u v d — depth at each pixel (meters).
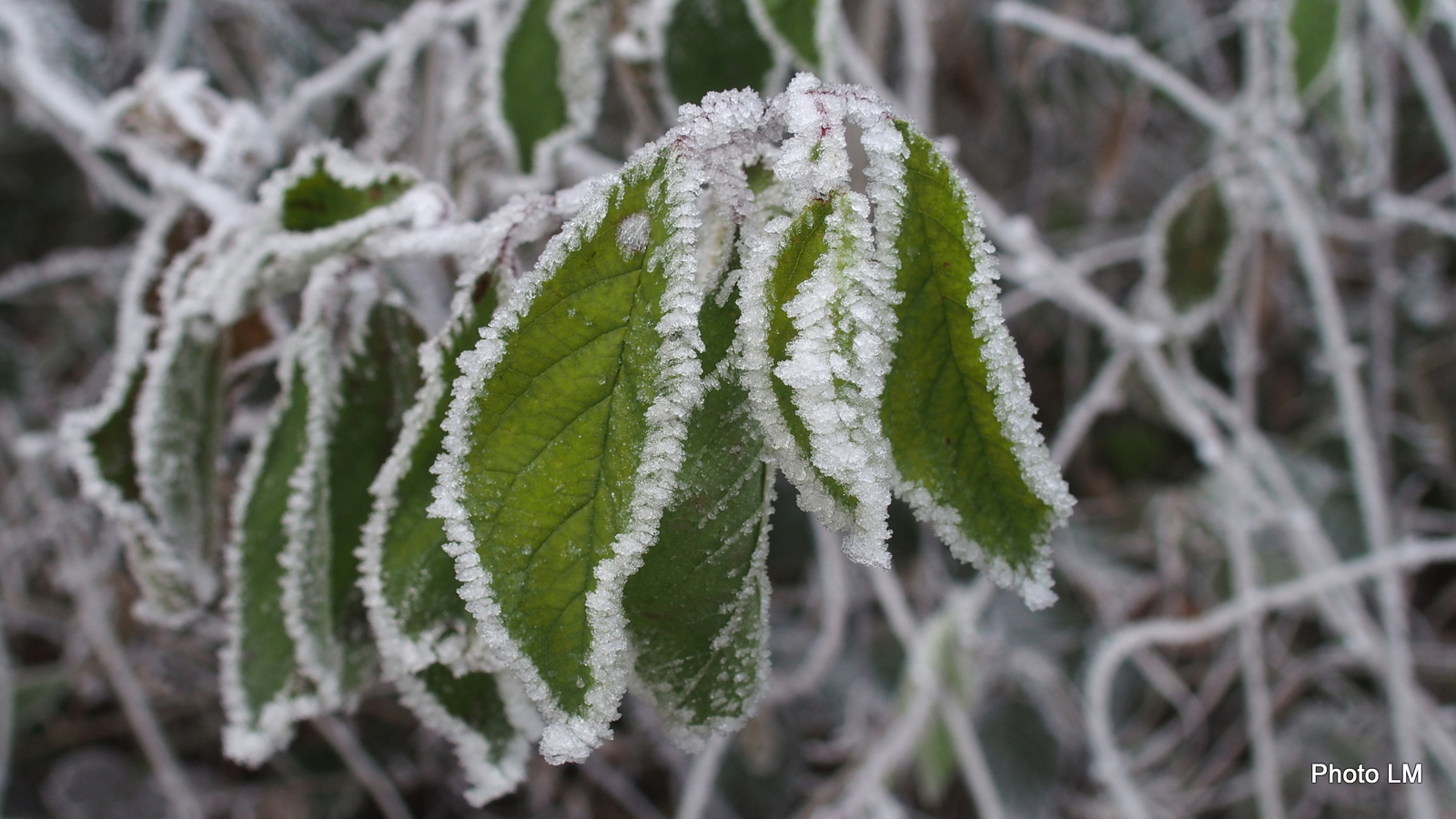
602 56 0.33
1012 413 0.19
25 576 0.57
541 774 0.52
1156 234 0.47
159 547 0.27
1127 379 0.50
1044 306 0.65
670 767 0.56
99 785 0.54
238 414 0.42
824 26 0.31
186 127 0.31
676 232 0.18
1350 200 0.64
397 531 0.21
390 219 0.23
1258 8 0.47
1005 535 0.19
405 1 0.60
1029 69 0.60
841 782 0.50
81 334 0.64
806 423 0.18
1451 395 0.67
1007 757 0.57
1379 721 0.57
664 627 0.20
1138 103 0.55
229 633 0.25
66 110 0.41
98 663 0.50
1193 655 0.60
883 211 0.18
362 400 0.24
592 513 0.19
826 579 0.42
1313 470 0.63
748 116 0.19
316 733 0.54
